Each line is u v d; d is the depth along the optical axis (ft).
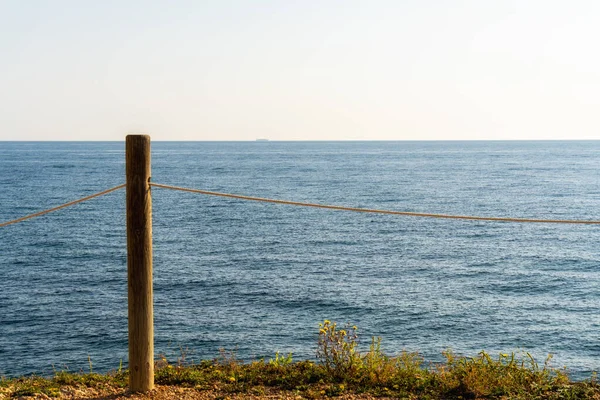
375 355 29.12
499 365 27.71
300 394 24.61
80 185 320.29
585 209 231.71
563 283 115.44
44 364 71.00
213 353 73.26
